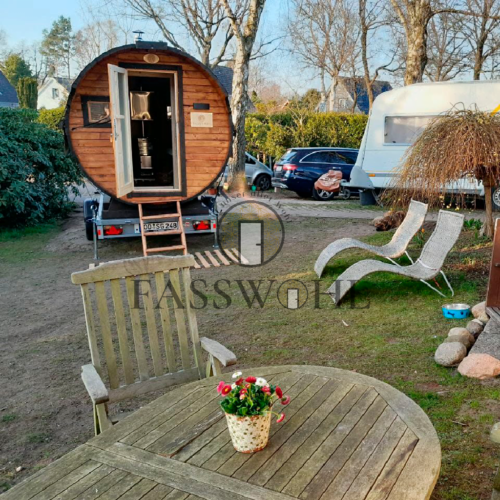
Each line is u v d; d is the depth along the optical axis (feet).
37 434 12.66
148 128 45.06
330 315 19.99
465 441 10.87
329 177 56.44
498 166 25.07
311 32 113.50
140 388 10.91
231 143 32.35
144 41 29.76
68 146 30.27
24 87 137.90
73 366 16.67
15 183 38.75
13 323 21.16
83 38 174.70
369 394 8.61
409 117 46.11
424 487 6.21
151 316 11.12
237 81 57.67
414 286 22.34
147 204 32.04
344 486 6.29
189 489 6.35
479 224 32.40
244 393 6.95
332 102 121.60
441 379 13.84
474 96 43.60
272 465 6.76
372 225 38.09
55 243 36.22
